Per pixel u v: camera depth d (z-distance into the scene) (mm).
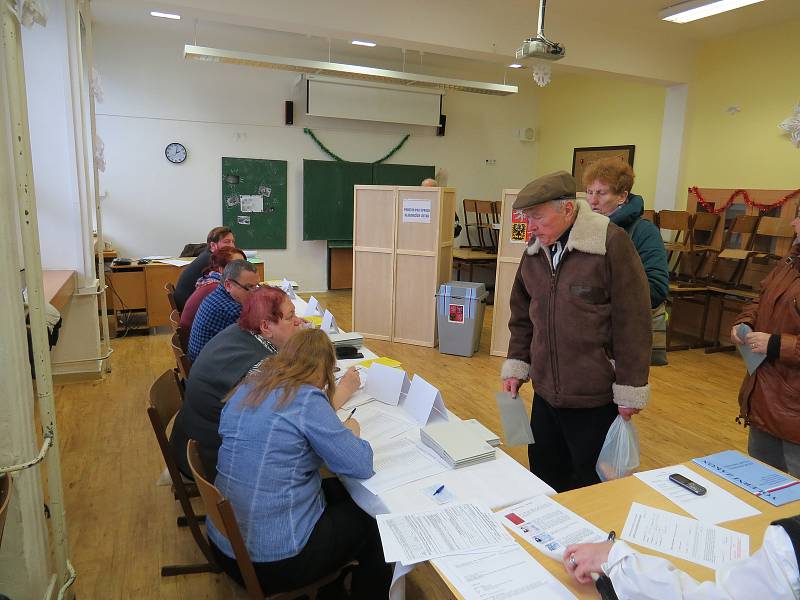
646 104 7023
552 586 1067
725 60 5949
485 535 1231
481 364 4934
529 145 9102
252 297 1956
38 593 1681
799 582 708
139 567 2162
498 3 5156
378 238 5469
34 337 1685
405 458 1620
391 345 5516
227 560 1522
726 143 5980
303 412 1427
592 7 5195
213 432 1916
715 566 1137
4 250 1521
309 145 7750
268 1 4398
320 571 1509
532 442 1926
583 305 1759
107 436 3277
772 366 1872
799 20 5223
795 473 1856
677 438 3494
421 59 7551
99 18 6152
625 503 1380
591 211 1777
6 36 1541
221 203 7406
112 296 5453
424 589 1990
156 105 6891
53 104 3812
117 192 6895
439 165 8578
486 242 8758
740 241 5664
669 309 5949
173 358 4820
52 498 1792
